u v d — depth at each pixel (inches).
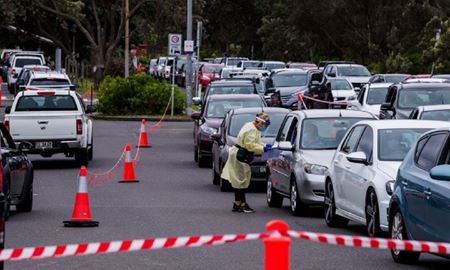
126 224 1242.6
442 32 4224.9
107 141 2689.5
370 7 5032.0
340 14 5108.3
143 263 954.1
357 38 5123.0
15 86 4333.2
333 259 975.6
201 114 2183.8
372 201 1055.0
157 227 1213.7
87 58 6264.8
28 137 1993.1
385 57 4918.8
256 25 7637.8
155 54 6737.2
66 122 2005.4
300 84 3395.7
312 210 1405.0
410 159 942.4
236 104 2158.0
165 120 3383.4
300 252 1019.9
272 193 1457.9
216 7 7524.6
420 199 882.1
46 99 2049.7
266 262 503.8
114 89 3501.5
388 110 2012.8
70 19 5064.0
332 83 3169.3
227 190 1664.6
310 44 6176.2
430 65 4185.5
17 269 921.5
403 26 4840.1
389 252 1019.3
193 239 564.1
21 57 4877.0
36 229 1202.0
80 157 2059.5
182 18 5132.9
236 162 1375.5
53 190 1669.5
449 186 839.1
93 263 955.3
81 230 1191.6
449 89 2028.8
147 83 3528.5
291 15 5334.6
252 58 7421.3
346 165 1154.0
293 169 1346.0
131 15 4886.8
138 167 2082.9
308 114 1419.8
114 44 5036.9
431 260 970.1
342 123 1402.6
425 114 1617.9
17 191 1321.4
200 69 5027.1
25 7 4980.3
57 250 571.8
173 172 1990.7
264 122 1368.1
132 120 3410.4
